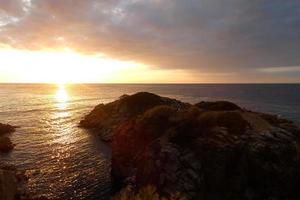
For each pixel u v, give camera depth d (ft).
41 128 268.00
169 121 131.13
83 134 240.73
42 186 124.26
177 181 98.12
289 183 101.45
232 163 103.91
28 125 283.79
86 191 120.37
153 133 129.70
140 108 241.35
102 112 280.92
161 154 107.24
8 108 428.15
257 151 104.58
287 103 520.42
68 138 224.53
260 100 588.09
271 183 101.04
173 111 140.05
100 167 152.25
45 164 155.53
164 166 103.45
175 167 102.17
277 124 132.26
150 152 112.37
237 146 106.01
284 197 99.30
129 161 129.39
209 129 115.85
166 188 97.04
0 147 183.83
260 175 102.12
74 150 187.32
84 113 381.60
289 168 103.09
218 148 105.40
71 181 130.93
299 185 101.65
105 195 116.78
